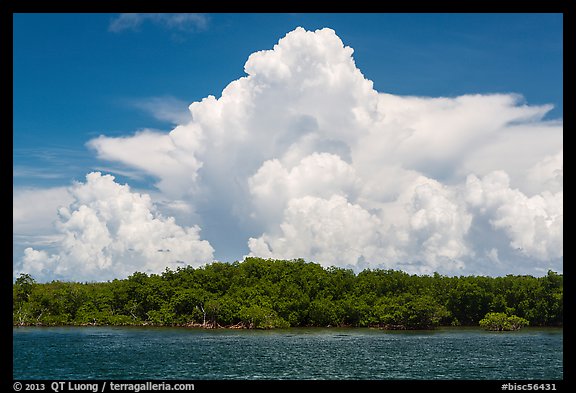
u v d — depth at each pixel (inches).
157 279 7381.9
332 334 5935.0
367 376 3282.5
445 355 4158.5
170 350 4475.9
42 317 7081.7
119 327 6830.7
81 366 3646.7
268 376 3289.9
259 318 6609.3
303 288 7308.1
